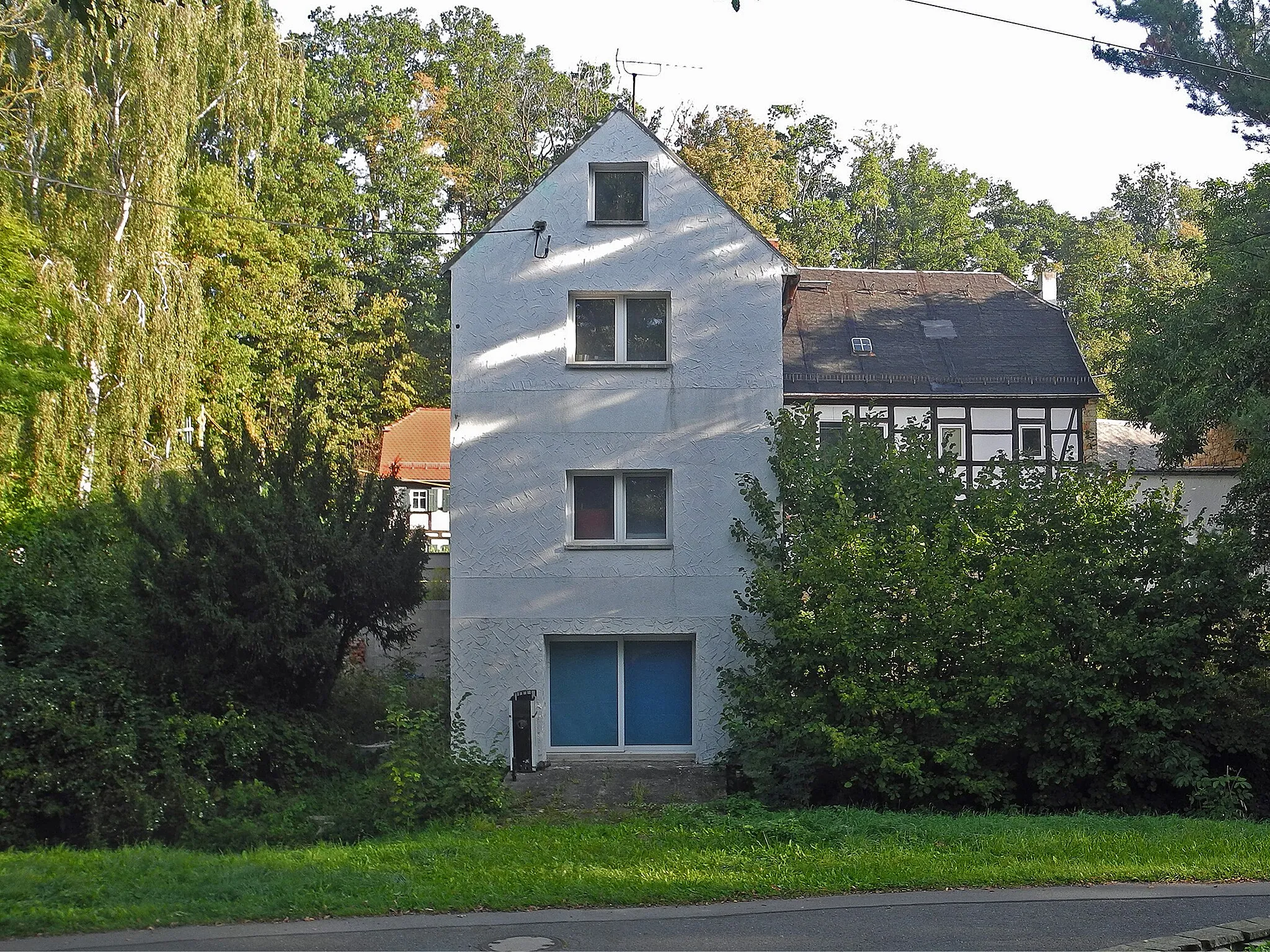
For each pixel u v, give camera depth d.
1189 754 17.69
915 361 33.75
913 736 18.11
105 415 25.58
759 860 11.91
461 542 20.84
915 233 62.72
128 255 26.25
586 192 21.22
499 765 17.84
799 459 20.45
